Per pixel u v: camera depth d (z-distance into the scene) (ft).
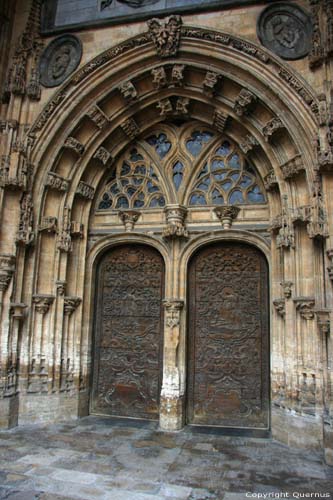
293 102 34.27
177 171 42.09
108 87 39.78
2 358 35.12
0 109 40.16
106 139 41.88
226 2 37.01
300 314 33.30
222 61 36.88
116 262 42.50
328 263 30.40
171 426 35.99
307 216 32.63
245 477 25.67
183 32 37.40
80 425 36.63
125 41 38.32
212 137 41.65
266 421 36.78
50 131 39.27
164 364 37.55
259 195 39.78
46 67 40.50
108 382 40.75
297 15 35.47
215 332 39.04
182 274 39.27
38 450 29.68
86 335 40.65
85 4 41.09
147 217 41.47
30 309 37.58
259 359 37.78
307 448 30.81
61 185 39.83
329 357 29.89
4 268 35.58
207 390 38.34
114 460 28.07
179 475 25.76
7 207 36.94
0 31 41.27
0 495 22.21
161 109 40.88
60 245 39.11
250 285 39.01
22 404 36.40
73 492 22.88
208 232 39.19
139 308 41.09
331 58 32.65
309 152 33.35
